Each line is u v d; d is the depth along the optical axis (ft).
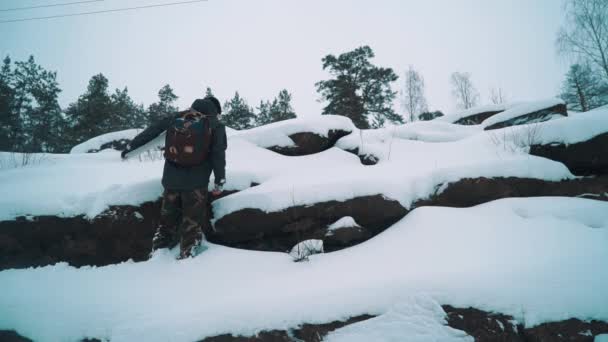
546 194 10.84
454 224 8.95
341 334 5.84
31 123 76.23
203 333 5.93
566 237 7.91
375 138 17.29
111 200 9.76
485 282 6.31
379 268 7.38
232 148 14.78
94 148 30.40
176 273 8.15
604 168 11.82
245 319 6.09
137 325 6.13
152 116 90.17
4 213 9.14
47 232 9.30
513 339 5.59
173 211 9.30
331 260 8.48
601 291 5.98
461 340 5.60
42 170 12.96
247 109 96.73
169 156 8.85
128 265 8.84
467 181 10.81
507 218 9.09
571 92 88.02
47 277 8.30
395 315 5.97
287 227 10.09
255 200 10.04
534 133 13.30
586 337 5.47
